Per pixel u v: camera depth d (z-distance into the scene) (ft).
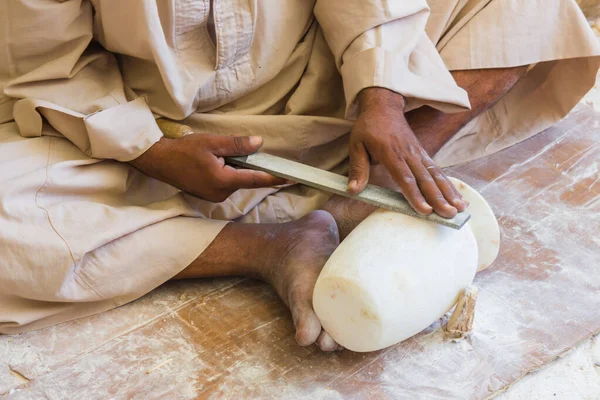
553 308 5.84
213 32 5.79
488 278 6.10
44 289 5.35
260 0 5.76
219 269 5.86
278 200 6.45
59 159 5.60
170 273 5.74
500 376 5.27
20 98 5.61
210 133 6.17
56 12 5.42
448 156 7.36
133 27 5.52
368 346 5.16
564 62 7.33
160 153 5.62
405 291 5.03
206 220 5.86
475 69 6.68
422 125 6.40
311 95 6.36
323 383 5.21
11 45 5.51
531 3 6.70
